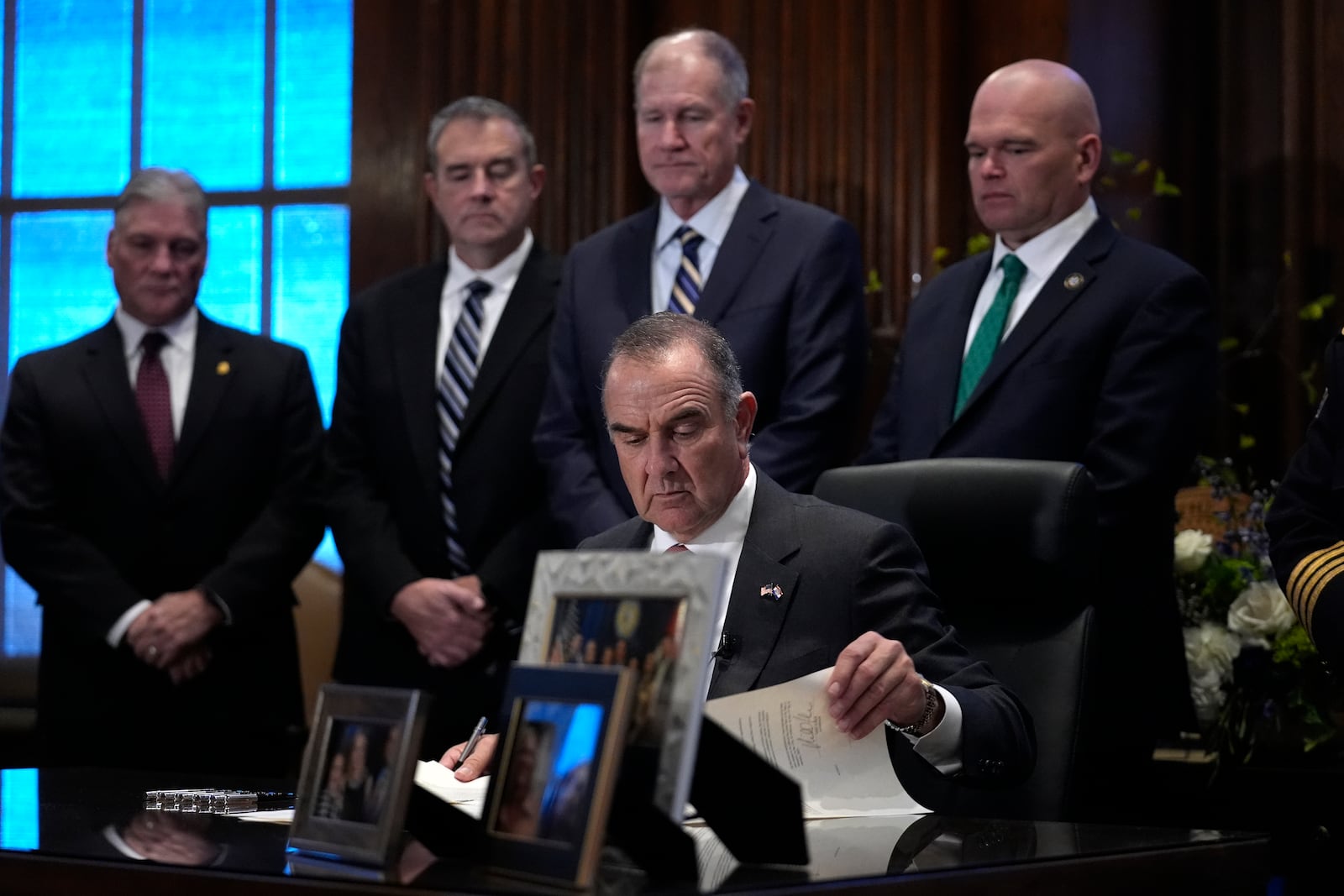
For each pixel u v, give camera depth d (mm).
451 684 5785
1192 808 4875
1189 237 6840
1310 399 6477
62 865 2365
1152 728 4727
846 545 3387
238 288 8039
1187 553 5250
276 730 6289
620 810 2047
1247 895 2654
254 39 8078
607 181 7266
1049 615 3721
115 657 6145
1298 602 3697
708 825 2266
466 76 7473
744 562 3426
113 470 6281
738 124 5797
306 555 6434
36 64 8336
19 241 8258
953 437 5117
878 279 6805
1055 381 4992
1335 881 4648
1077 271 5121
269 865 2230
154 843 2531
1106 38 6633
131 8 8242
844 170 6871
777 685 2836
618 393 3389
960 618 3807
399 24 7707
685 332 3410
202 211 6527
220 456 6336
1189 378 4914
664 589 2107
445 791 2967
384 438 6141
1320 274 6547
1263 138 6730
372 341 6273
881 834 2635
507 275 6273
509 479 5965
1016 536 3703
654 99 5695
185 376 6484
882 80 6836
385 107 7715
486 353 6094
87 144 8250
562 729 2070
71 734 6113
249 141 8062
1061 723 3564
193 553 6285
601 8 7297
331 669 6828
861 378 5570
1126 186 6617
